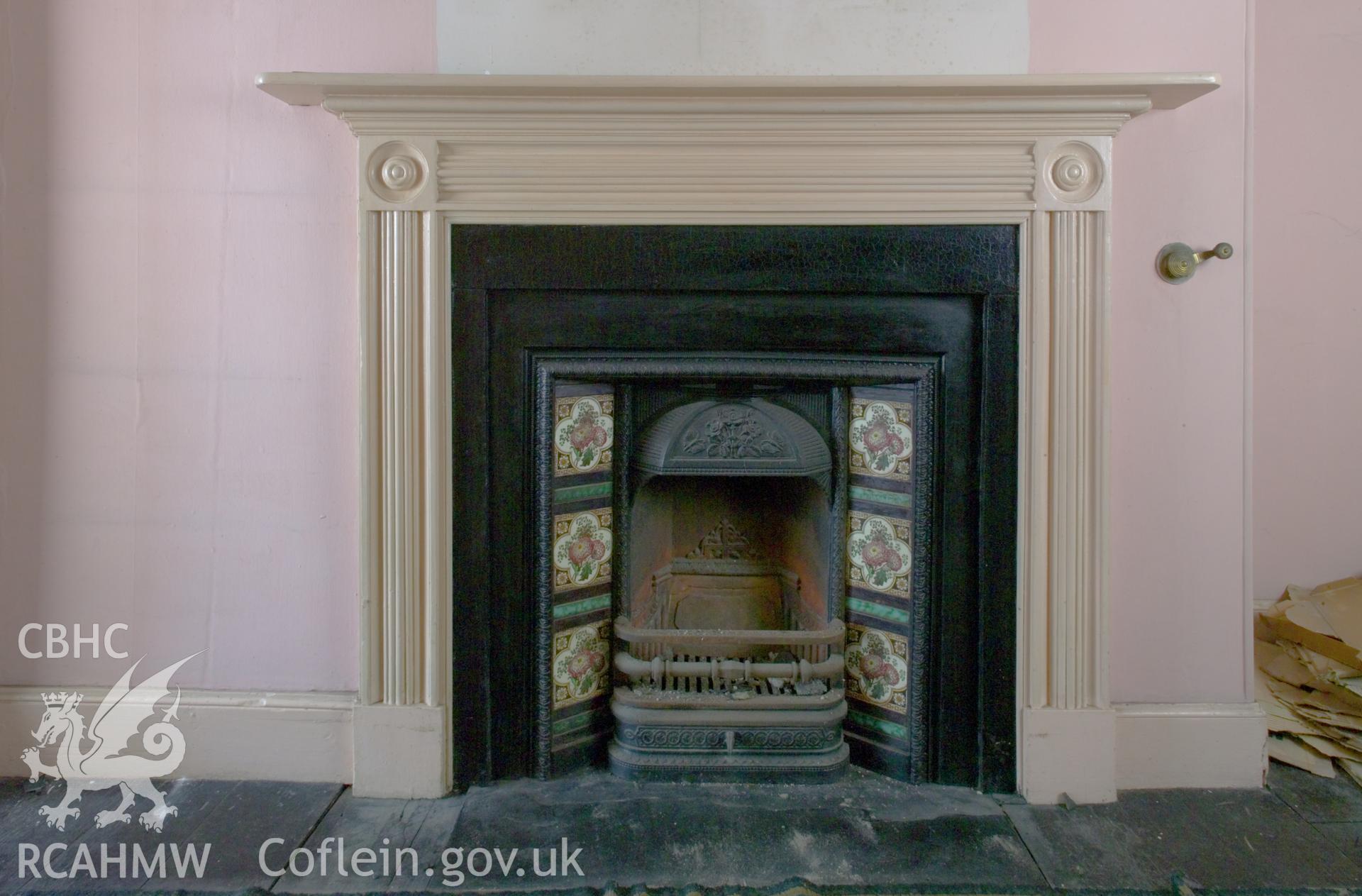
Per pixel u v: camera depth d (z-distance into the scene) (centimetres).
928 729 190
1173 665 191
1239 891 156
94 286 190
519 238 181
